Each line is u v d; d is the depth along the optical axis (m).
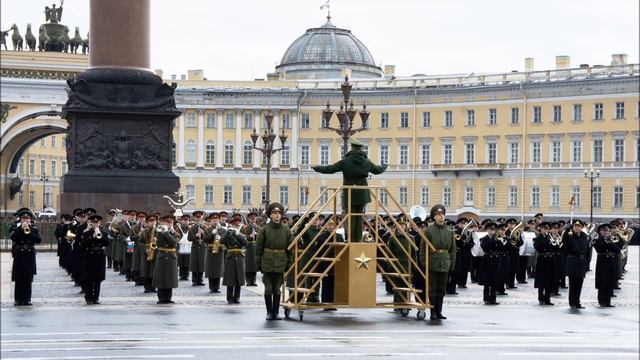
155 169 46.44
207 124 115.44
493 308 27.92
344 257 24.42
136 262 33.72
